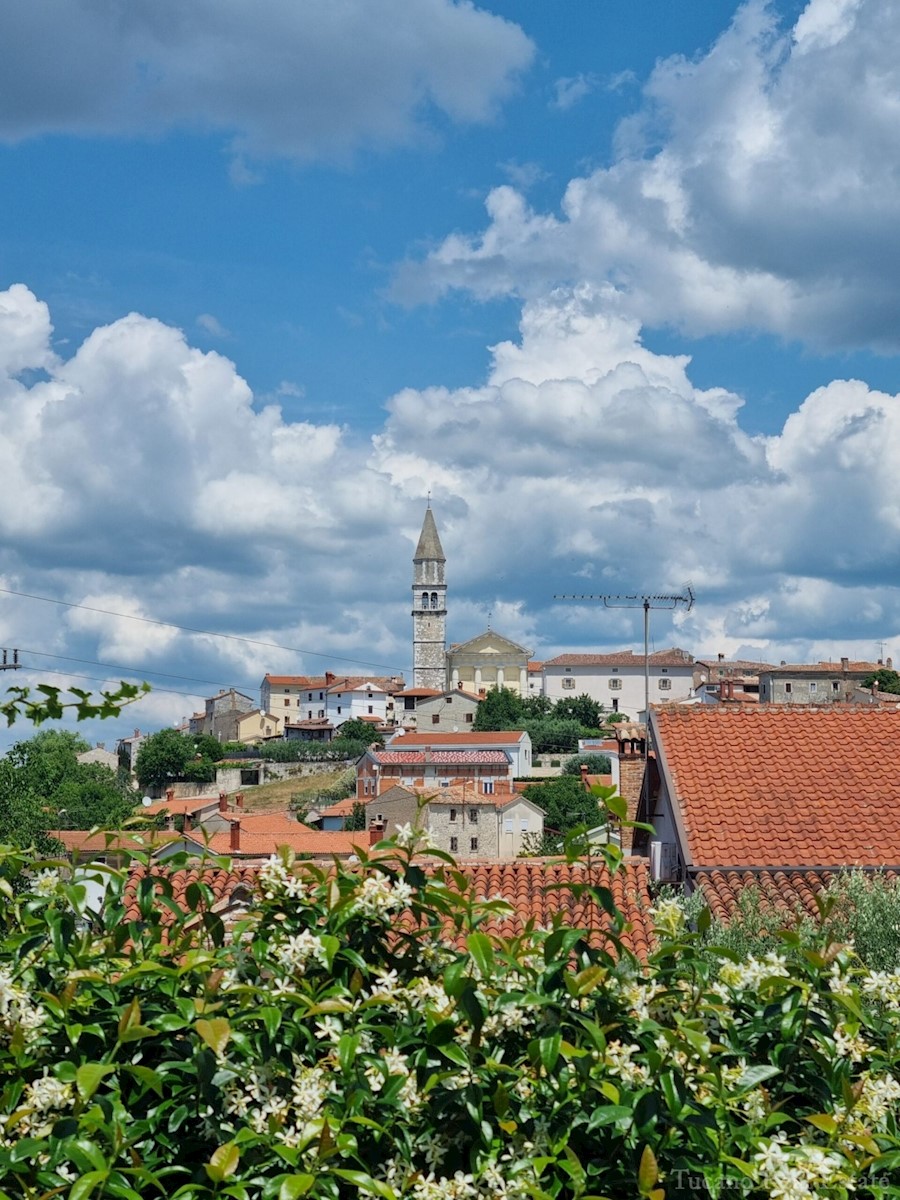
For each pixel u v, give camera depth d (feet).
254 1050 18.47
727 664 595.88
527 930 20.97
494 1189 17.11
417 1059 18.19
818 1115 17.72
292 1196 15.76
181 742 475.72
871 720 83.35
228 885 59.26
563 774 428.97
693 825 73.00
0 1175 15.90
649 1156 16.30
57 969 20.11
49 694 26.30
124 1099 18.34
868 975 21.34
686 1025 19.02
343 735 542.57
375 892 20.49
